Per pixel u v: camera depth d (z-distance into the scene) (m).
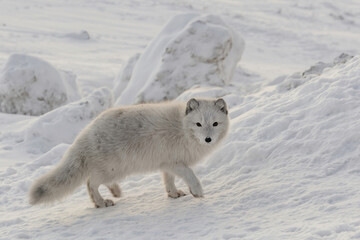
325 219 7.82
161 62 24.27
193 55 24.28
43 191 9.85
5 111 23.30
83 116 19.03
